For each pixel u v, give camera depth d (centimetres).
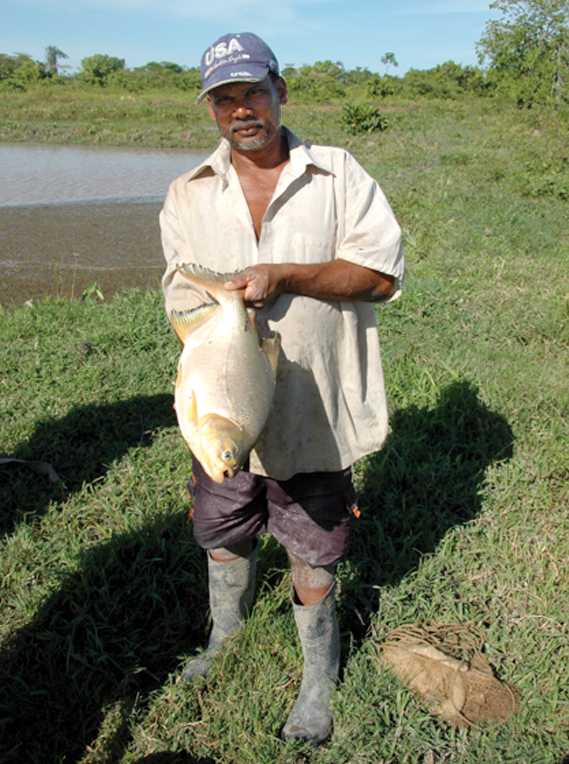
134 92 4581
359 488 339
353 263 186
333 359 198
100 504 325
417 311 564
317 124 2817
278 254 185
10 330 510
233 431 157
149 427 392
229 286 169
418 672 237
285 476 199
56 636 251
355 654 245
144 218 1086
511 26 2819
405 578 279
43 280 742
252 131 176
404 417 394
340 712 226
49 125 2461
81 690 238
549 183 1123
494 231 845
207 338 170
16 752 219
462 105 3394
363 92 4556
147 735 224
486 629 256
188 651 259
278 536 216
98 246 899
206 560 293
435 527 316
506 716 224
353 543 302
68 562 286
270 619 259
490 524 310
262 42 177
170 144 2205
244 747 216
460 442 376
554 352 499
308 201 184
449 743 216
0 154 1834
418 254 770
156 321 531
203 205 192
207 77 175
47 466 344
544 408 404
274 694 237
